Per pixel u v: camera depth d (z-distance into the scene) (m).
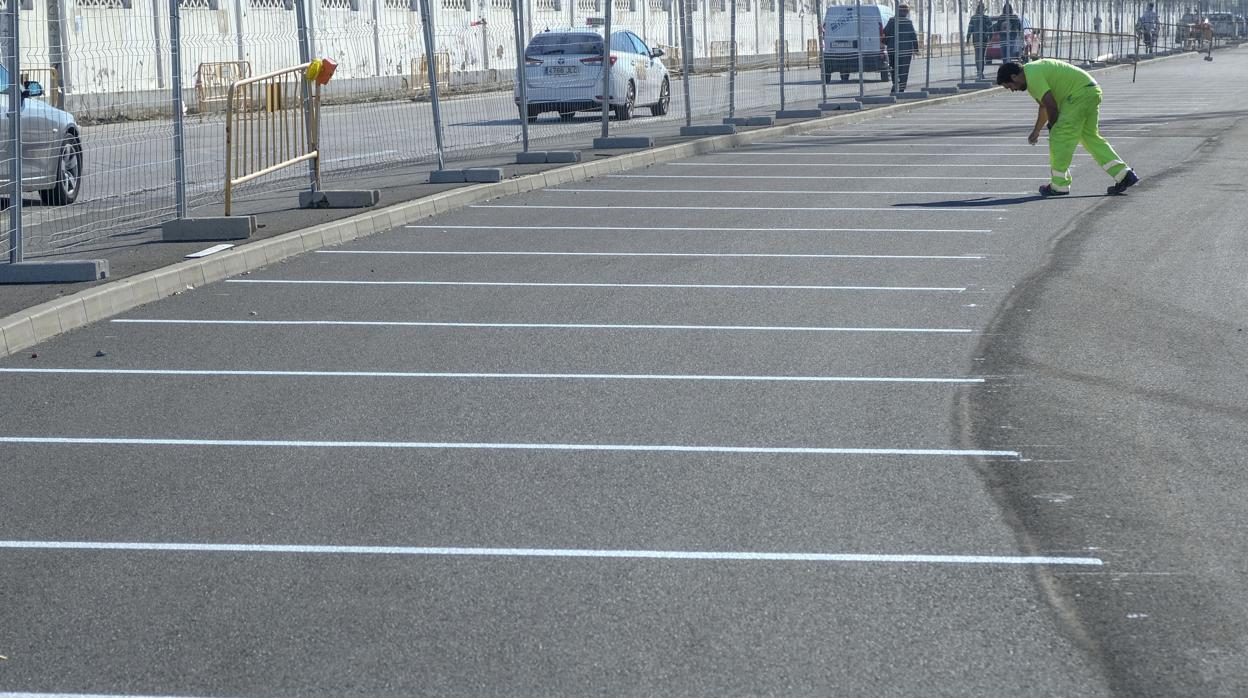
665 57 45.25
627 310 10.35
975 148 22.89
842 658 4.60
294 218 14.18
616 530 5.83
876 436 7.12
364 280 11.63
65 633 4.90
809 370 8.51
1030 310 10.10
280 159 14.24
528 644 4.73
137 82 19.00
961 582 5.24
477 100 33.16
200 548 5.71
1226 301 10.32
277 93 14.09
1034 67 16.39
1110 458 6.70
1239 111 30.23
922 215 15.09
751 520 5.93
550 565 5.46
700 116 29.22
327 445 7.10
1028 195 16.67
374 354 9.08
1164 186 17.30
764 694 4.34
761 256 12.63
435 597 5.16
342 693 4.41
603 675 4.49
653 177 19.11
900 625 4.86
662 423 7.42
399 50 40.31
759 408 7.68
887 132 26.41
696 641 4.74
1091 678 4.44
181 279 11.26
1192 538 5.65
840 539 5.70
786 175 19.20
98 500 6.32
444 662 4.61
